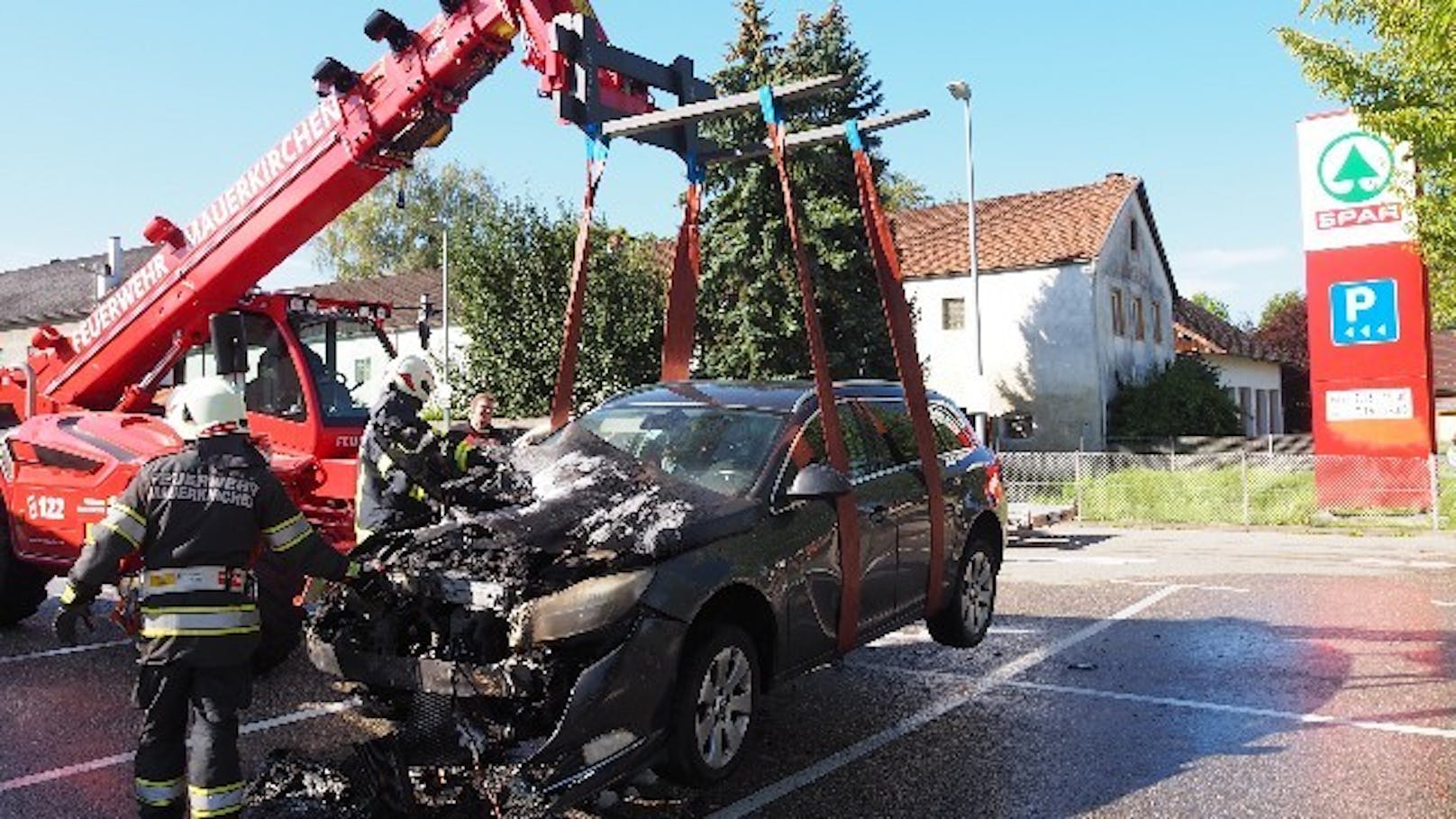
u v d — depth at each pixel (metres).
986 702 6.48
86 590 4.21
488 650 4.59
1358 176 17.81
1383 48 14.34
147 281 8.79
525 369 22.11
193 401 4.41
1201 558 13.31
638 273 22.81
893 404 6.94
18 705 6.42
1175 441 27.78
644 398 6.52
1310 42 14.90
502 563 4.55
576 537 4.66
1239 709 6.31
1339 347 18.06
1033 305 29.64
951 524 7.02
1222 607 9.59
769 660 5.30
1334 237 18.06
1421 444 17.45
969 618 7.33
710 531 4.94
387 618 4.84
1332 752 5.52
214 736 4.20
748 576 5.02
